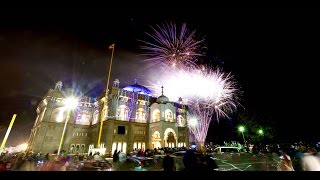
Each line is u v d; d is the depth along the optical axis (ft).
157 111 158.81
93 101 175.01
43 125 142.31
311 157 31.63
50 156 83.15
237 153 112.88
